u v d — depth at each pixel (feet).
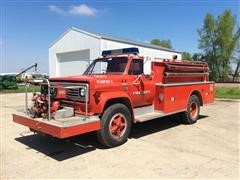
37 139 21.86
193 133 23.85
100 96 18.84
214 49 146.00
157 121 29.37
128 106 21.26
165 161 16.65
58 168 15.74
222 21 141.59
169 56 83.15
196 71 29.55
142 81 22.66
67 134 16.37
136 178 14.24
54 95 18.76
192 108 28.48
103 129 18.79
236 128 25.93
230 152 18.38
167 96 24.23
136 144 20.33
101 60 24.21
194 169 15.37
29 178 14.37
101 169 15.52
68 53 68.90
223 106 42.73
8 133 23.90
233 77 147.13
